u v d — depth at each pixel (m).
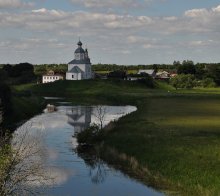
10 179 28.61
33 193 33.88
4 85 102.00
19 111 110.00
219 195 39.38
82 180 47.94
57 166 54.28
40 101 152.88
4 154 28.48
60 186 45.38
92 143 69.38
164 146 58.22
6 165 27.89
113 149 60.22
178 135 67.38
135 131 71.56
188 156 52.28
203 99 158.75
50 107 145.62
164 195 42.44
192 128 75.88
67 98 190.75
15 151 29.28
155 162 51.41
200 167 47.34
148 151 56.06
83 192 43.72
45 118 110.00
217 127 77.88
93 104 160.12
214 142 61.16
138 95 181.12
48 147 66.56
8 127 87.12
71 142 71.31
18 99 126.50
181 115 99.50
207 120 89.44
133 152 57.09
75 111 129.75
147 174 49.44
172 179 45.75
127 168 53.12
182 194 42.22
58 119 107.56
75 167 53.84
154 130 72.50
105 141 66.38
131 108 140.75
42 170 42.53
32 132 79.38
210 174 44.75
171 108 119.06
